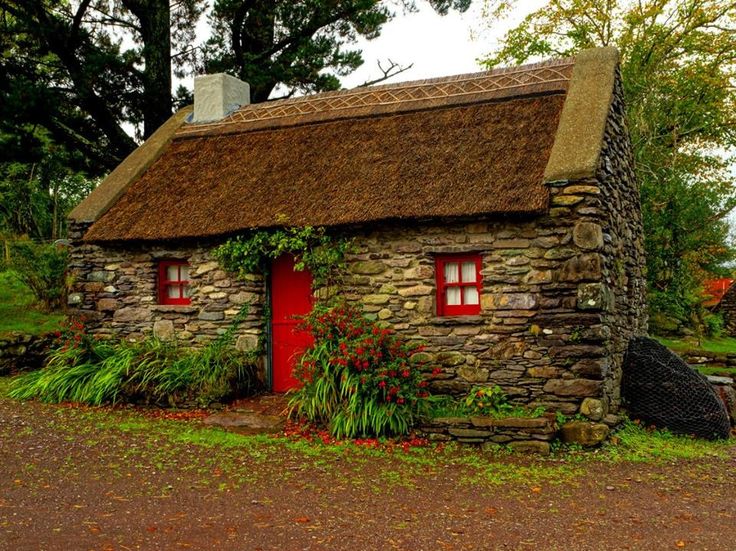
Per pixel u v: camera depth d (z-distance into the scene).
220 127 12.22
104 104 15.94
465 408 8.45
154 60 16.27
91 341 10.46
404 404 8.12
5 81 14.87
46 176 22.80
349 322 8.69
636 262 11.38
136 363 9.80
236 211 10.01
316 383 8.42
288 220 9.45
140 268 10.80
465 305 9.10
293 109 11.88
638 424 9.05
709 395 8.84
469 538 5.11
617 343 9.27
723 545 5.05
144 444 7.67
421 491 6.26
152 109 16.33
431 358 8.92
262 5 16.92
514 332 8.58
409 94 11.06
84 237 10.66
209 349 9.91
